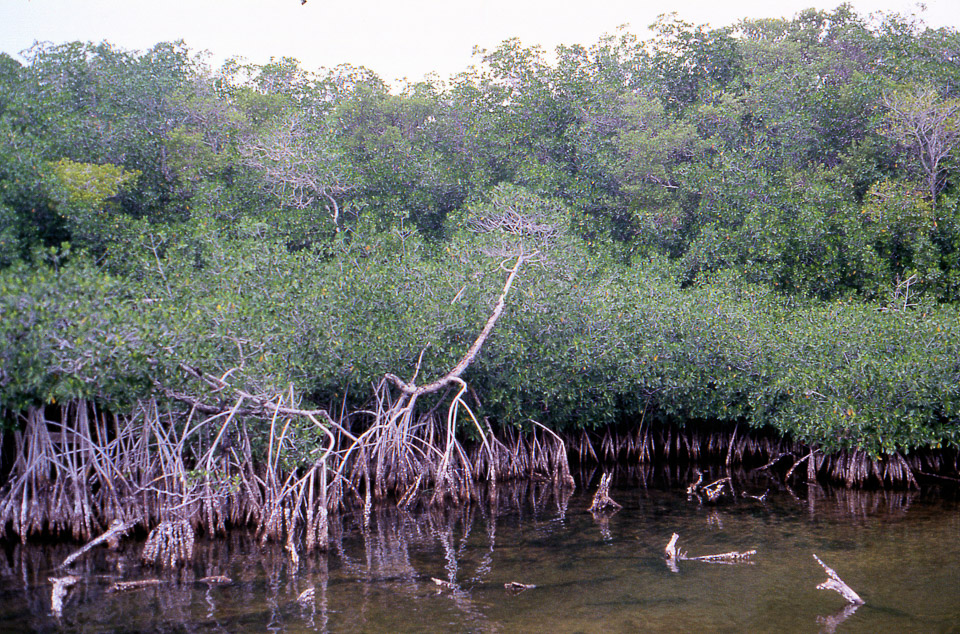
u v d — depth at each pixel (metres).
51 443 12.43
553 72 26.70
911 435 14.30
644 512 14.31
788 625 8.44
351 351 14.29
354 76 30.05
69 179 16.36
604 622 8.64
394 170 23.89
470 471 16.27
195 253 16.75
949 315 17.08
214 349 11.87
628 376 17.25
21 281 10.24
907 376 14.31
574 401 17.47
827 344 16.58
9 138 15.91
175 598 9.60
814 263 21.92
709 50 29.25
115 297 11.07
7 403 10.55
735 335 17.42
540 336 16.69
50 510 12.26
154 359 10.72
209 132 23.62
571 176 25.66
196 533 12.36
